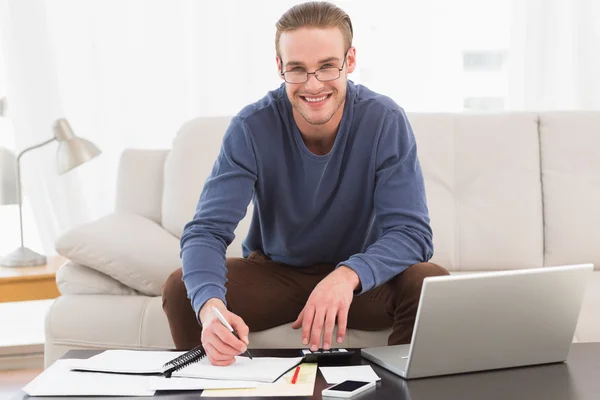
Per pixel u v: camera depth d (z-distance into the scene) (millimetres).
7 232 3414
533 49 3475
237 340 1404
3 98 3363
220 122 2652
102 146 3410
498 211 2561
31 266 2674
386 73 3516
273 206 1970
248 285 1969
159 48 3420
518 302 1390
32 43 3328
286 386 1301
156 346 2113
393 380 1355
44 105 3348
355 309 1947
